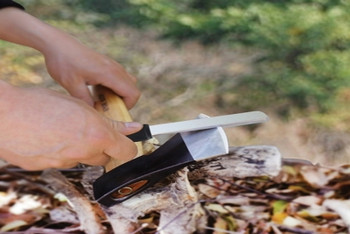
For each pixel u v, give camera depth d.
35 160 0.90
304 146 1.71
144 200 1.08
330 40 2.26
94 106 1.18
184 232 1.07
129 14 2.45
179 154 0.99
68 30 2.35
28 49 2.17
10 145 0.88
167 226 1.08
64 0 2.56
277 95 1.94
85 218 1.11
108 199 1.02
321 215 1.12
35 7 2.50
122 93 1.19
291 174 1.22
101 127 0.90
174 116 1.85
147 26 2.37
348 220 1.11
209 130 1.00
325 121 1.81
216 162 1.24
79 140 0.88
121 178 0.99
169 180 1.10
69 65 1.18
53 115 0.88
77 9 2.49
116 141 0.92
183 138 1.01
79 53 1.18
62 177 1.21
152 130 1.00
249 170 1.22
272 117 1.83
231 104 1.91
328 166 1.25
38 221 1.11
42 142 0.88
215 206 1.13
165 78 2.04
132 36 2.31
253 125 1.77
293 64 2.12
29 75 2.04
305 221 1.10
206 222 1.09
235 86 1.99
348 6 2.48
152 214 1.10
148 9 2.49
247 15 2.43
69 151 0.89
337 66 2.09
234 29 2.33
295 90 1.96
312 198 1.16
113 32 2.34
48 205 1.14
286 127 1.79
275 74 2.05
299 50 2.20
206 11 2.47
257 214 1.12
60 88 1.98
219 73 2.07
